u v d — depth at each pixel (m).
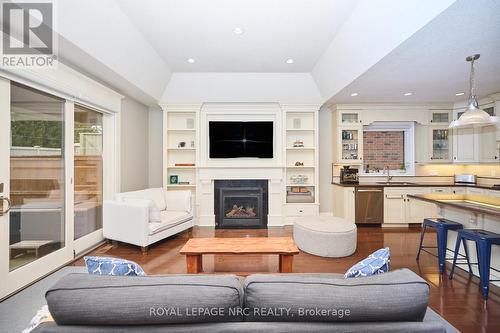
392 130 5.44
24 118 2.47
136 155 4.76
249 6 2.66
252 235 4.33
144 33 3.17
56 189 2.88
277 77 4.58
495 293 2.34
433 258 3.22
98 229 3.77
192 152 5.31
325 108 5.42
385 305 0.89
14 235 2.37
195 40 3.37
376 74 3.37
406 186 4.81
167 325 0.87
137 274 1.22
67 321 0.86
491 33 2.29
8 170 2.26
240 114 5.16
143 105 5.05
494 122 2.57
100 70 3.19
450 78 3.54
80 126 3.34
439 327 0.89
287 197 5.11
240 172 4.94
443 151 5.20
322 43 3.45
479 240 2.30
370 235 4.27
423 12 2.08
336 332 0.87
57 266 2.84
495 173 4.78
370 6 2.49
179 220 4.00
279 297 0.91
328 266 2.99
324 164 5.43
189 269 2.57
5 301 2.18
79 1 2.22
